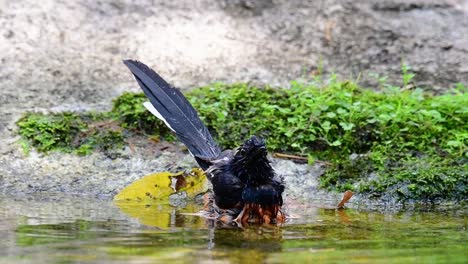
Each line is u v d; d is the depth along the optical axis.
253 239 7.89
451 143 11.59
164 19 14.77
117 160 11.37
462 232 8.49
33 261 6.69
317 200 10.60
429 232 8.47
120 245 7.41
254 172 9.02
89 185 10.77
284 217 9.23
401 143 11.84
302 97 12.54
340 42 14.67
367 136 11.98
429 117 12.22
